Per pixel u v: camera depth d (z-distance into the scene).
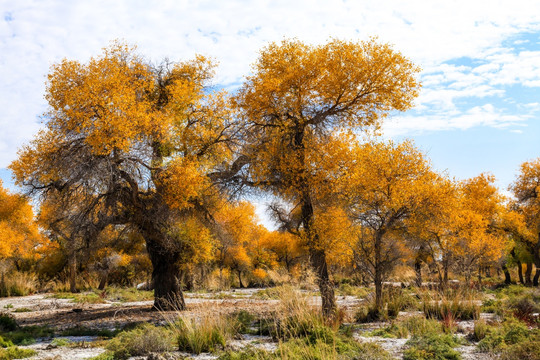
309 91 15.64
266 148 16.16
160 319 13.98
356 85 15.30
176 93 17.28
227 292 30.59
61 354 8.33
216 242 21.91
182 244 18.30
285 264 42.81
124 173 15.79
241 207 34.44
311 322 8.91
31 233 35.06
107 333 11.03
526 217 36.53
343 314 12.46
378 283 14.34
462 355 7.42
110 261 31.81
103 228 17.31
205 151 17.62
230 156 18.22
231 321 10.20
